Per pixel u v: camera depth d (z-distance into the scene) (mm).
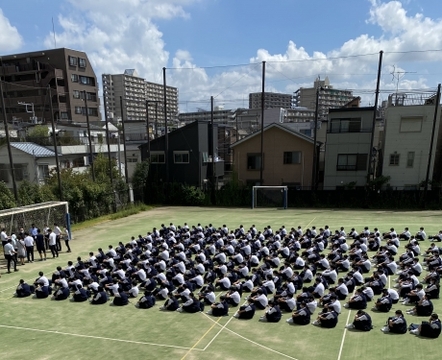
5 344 10062
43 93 56219
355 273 13523
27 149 34625
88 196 29031
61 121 50406
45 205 21516
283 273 14320
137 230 25219
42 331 10820
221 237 19859
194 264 16453
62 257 18844
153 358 9109
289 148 36156
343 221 25484
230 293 12547
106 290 13516
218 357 9062
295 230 20688
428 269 14383
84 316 11844
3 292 14102
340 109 33312
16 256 16891
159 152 39500
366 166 33375
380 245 18203
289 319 11172
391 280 13969
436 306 11578
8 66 57062
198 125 38000
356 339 9688
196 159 38375
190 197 36812
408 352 8898
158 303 12898
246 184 37562
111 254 17547
